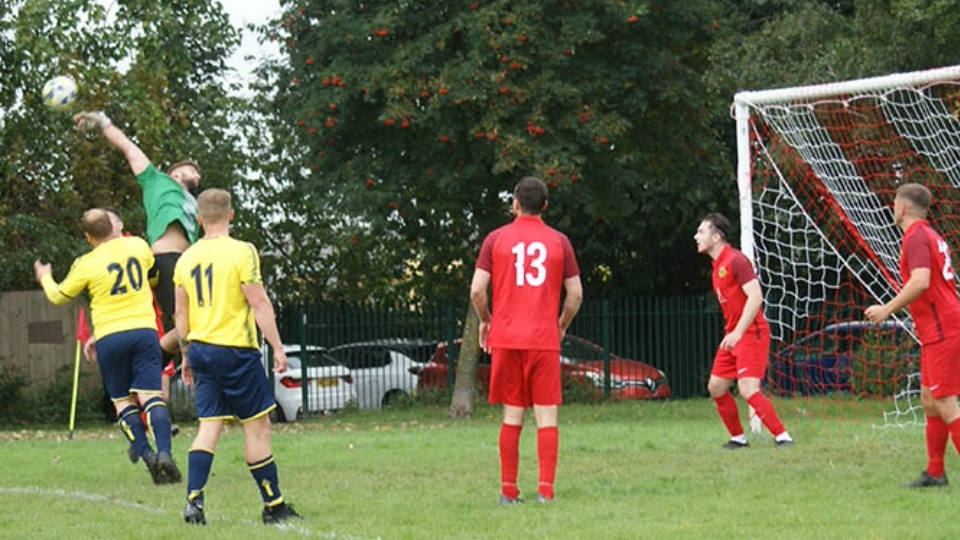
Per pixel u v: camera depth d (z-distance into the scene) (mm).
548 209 60344
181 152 52531
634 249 67062
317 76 46000
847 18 59312
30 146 50031
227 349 16828
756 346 25625
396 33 46312
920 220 18828
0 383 48531
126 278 21562
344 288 68000
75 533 16328
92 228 21562
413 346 55750
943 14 47031
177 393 50469
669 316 56844
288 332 54656
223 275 16859
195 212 23375
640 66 46875
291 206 66625
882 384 41250
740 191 30047
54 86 23812
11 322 50562
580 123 45062
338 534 15945
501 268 18422
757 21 61719
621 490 19641
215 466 24766
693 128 50594
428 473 22562
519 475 21969
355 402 54125
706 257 66688
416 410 52219
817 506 17406
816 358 40625
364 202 46281
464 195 47594
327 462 24750
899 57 50594
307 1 47062
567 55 45125
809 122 34875
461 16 44781
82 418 49688
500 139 44188
